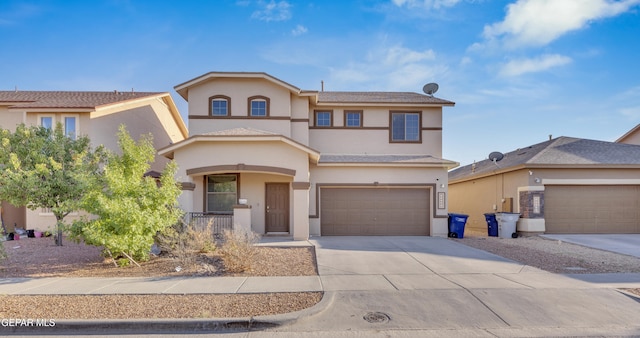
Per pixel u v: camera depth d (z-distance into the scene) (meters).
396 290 6.94
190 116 15.98
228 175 15.17
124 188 8.84
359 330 5.30
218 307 6.00
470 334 5.16
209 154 13.42
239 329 5.38
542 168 15.44
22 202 11.84
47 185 11.62
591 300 6.39
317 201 15.34
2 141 11.88
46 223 14.97
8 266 9.09
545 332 5.21
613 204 15.56
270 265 9.10
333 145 17.14
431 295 6.66
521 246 12.46
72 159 12.74
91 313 5.70
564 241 13.52
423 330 5.29
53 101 16.28
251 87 16.19
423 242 13.23
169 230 9.80
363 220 15.52
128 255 9.12
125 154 9.67
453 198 23.67
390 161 15.41
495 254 10.78
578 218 15.52
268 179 15.14
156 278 7.82
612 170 15.48
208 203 15.09
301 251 11.10
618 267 8.96
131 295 6.62
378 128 17.23
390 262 9.45
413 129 17.36
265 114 16.14
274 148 13.46
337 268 8.75
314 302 6.25
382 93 19.73
